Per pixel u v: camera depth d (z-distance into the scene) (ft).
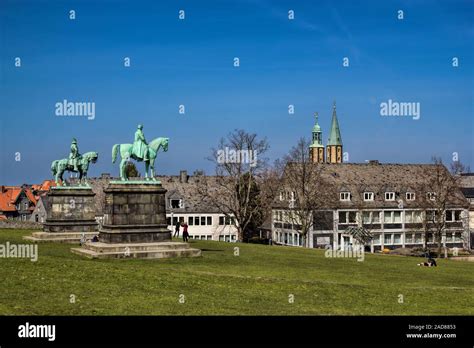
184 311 75.66
